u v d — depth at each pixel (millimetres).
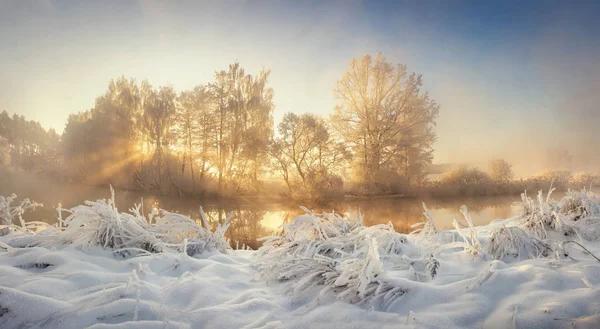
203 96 29000
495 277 2471
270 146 27547
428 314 2117
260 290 2746
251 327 2115
